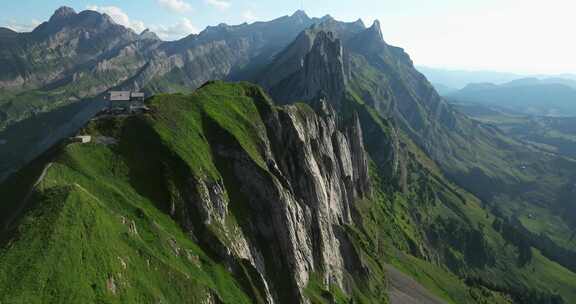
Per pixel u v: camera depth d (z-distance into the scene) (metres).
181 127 108.94
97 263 59.19
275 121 144.38
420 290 178.00
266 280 101.00
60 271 53.66
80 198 65.75
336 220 161.88
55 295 51.09
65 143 91.88
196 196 93.19
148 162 95.44
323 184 153.25
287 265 105.88
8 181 91.06
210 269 84.56
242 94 148.12
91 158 89.00
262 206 109.25
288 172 139.12
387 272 180.38
